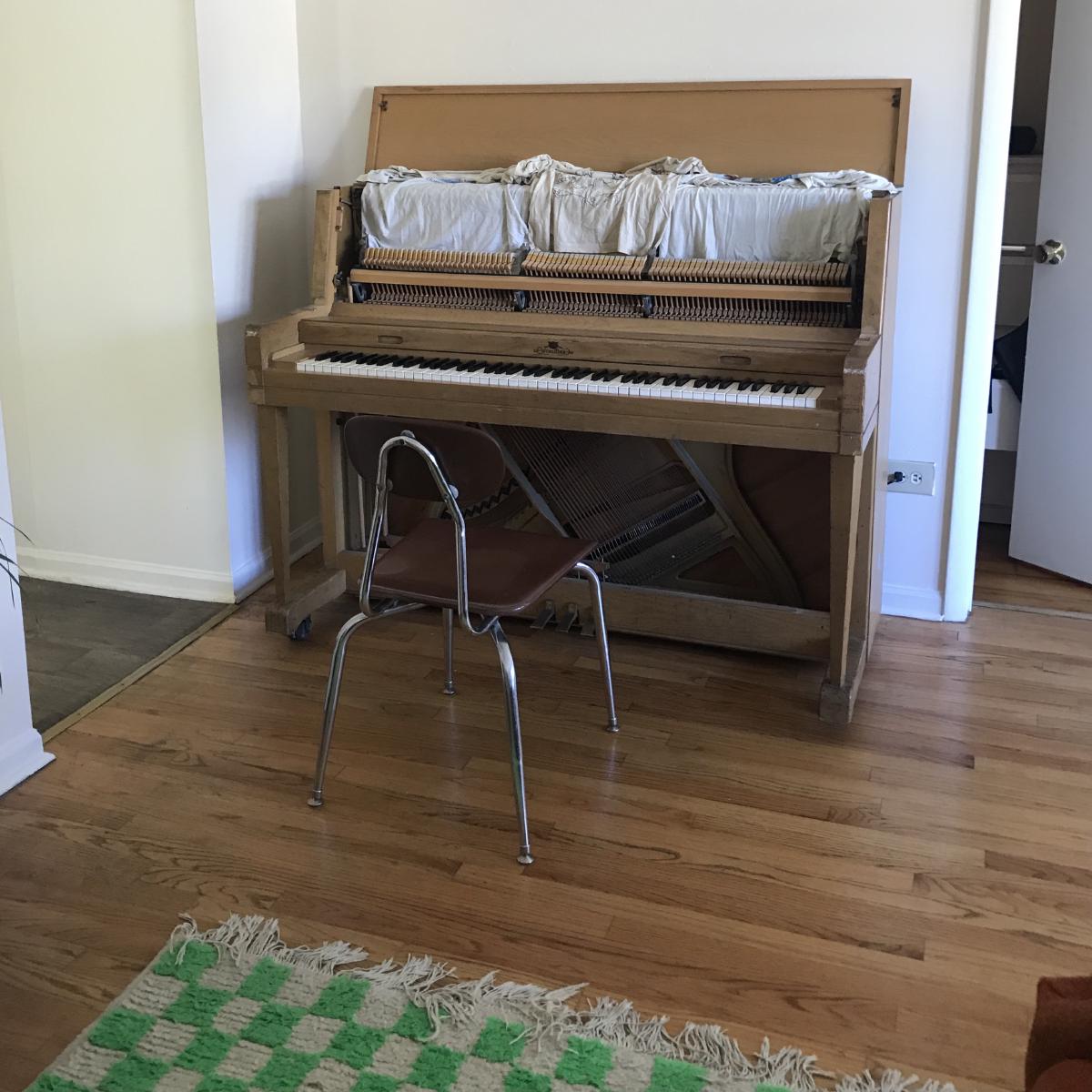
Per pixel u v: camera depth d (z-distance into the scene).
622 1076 1.72
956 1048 1.77
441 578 2.25
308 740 2.61
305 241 3.46
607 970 1.93
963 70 2.86
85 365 3.26
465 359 2.82
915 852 2.24
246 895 2.10
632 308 2.79
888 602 3.30
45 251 3.19
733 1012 1.84
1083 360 3.36
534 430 3.04
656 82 3.03
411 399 2.72
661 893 2.12
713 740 2.63
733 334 2.71
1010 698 2.82
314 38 3.29
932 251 3.00
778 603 3.09
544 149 3.06
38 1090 1.67
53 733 2.62
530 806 2.38
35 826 2.29
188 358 3.17
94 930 2.01
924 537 3.22
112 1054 1.74
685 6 3.00
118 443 3.30
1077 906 2.09
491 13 3.14
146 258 3.12
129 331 3.19
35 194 3.14
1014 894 2.12
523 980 1.91
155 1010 1.83
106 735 2.62
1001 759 2.56
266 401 2.84
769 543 3.04
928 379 3.09
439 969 1.92
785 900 2.10
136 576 3.41
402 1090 1.69
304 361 2.83
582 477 3.07
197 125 2.97
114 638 3.10
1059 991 1.28
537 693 2.83
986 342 3.02
